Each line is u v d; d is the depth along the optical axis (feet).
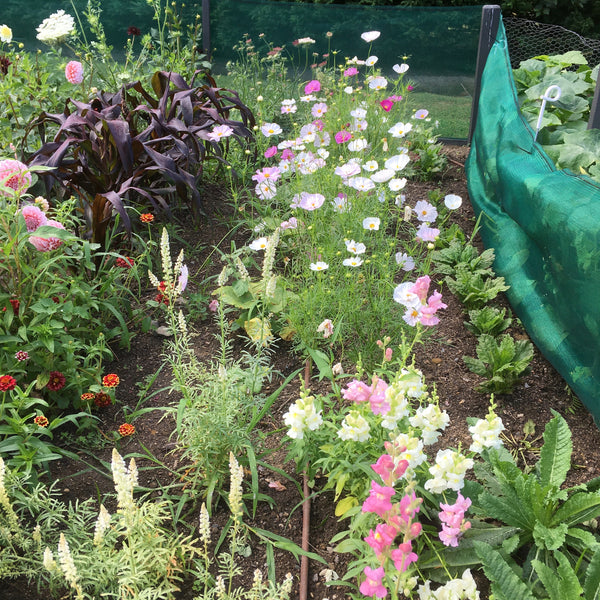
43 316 5.60
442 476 4.06
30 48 13.43
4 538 4.25
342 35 13.57
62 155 7.50
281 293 6.91
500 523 4.95
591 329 5.70
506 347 6.29
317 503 5.18
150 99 8.89
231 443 4.88
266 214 8.48
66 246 6.30
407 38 13.33
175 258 7.97
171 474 5.34
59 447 5.52
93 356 5.89
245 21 13.23
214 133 8.12
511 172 7.50
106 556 4.22
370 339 6.61
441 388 6.39
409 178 10.52
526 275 7.17
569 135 9.20
